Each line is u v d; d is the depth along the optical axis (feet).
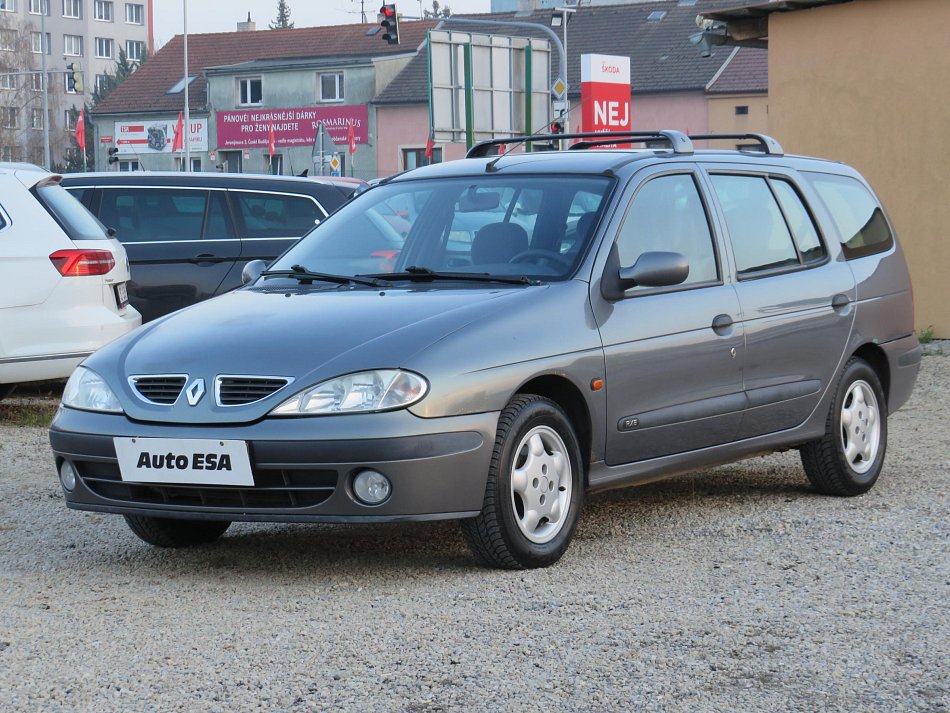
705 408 27.73
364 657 19.45
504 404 23.54
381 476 22.45
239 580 24.31
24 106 456.45
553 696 17.76
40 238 42.27
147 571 25.16
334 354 23.15
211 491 23.29
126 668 19.13
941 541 26.86
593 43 263.70
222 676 18.69
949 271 65.77
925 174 66.18
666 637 20.34
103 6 539.29
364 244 28.22
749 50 248.73
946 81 65.26
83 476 24.58
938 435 41.19
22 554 26.66
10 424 45.37
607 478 26.03
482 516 23.71
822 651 19.69
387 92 276.41
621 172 27.63
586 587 23.27
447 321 23.84
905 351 34.19
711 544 26.76
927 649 19.80
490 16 286.87
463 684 18.25
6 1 508.12
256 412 22.76
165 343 24.66
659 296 27.12
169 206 50.85
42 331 41.96
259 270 29.22
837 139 68.85
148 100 303.68
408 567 24.91
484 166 29.25
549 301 25.00
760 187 30.99
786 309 29.94
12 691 18.25
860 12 67.51
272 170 285.02
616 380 25.71
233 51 307.99
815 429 30.99
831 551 26.05
